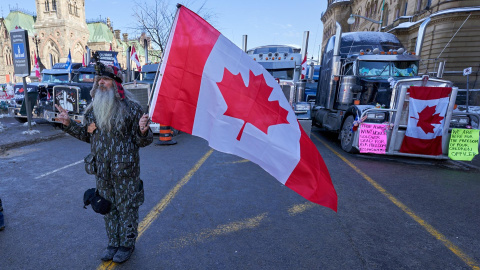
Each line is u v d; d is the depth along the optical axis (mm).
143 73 12195
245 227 3277
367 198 4242
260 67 2287
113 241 2553
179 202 3949
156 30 19078
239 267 2543
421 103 6113
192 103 2223
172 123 2225
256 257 2703
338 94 8500
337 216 3613
